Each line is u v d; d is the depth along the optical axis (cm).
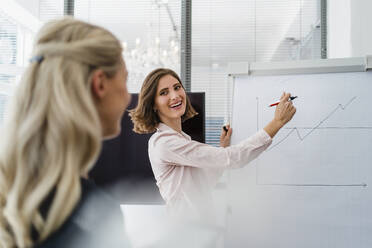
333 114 145
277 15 284
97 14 297
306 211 143
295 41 283
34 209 47
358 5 209
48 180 48
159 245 82
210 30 289
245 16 287
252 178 148
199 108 199
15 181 49
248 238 146
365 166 141
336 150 144
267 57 285
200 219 144
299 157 146
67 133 49
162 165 149
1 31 296
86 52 54
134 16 296
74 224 50
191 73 290
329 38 269
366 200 139
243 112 154
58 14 296
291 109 135
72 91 51
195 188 149
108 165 208
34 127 49
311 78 149
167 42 296
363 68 144
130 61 296
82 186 54
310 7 282
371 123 142
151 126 160
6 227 51
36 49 55
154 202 205
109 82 59
